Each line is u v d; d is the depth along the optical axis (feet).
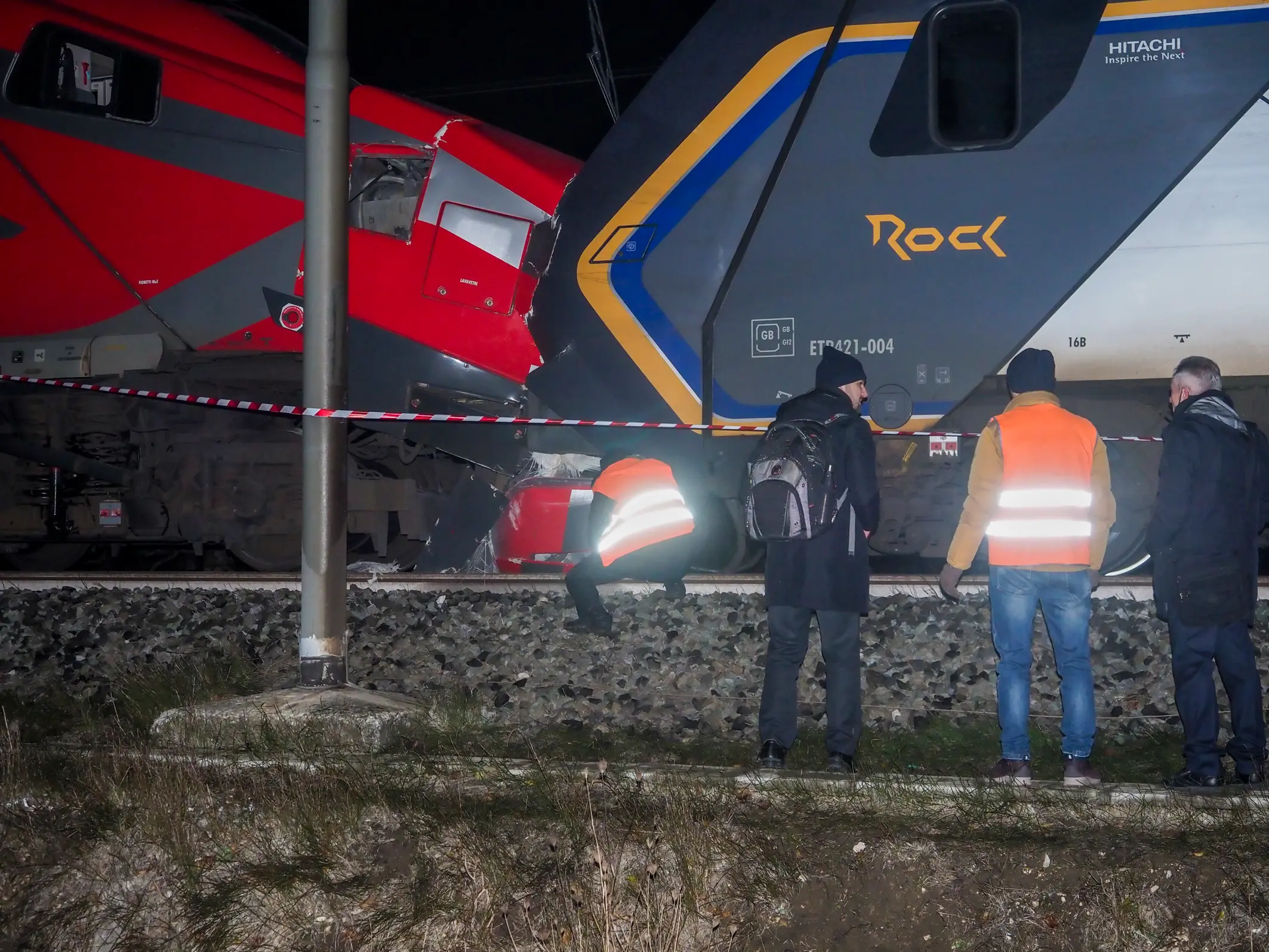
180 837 13.00
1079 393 22.44
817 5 22.88
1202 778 14.12
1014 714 14.40
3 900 12.91
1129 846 11.69
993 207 21.99
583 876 12.10
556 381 24.30
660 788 12.99
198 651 21.25
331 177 17.62
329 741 15.03
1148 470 22.36
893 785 13.01
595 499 20.39
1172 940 11.00
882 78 22.58
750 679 18.69
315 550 17.37
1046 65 21.85
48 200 26.12
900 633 20.04
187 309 25.72
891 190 22.45
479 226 24.81
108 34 25.98
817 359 22.67
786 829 12.32
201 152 25.77
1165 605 14.39
